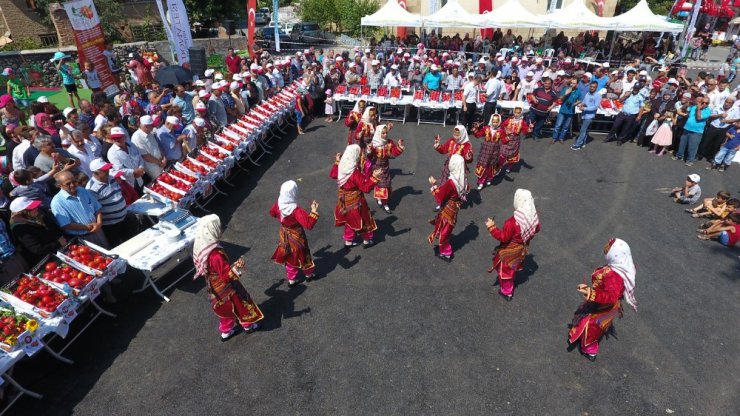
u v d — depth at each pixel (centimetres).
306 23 3014
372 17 1978
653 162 1119
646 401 475
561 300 622
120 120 807
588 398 477
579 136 1187
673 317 598
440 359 520
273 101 1223
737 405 474
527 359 523
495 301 617
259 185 965
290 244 591
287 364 512
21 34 2236
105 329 561
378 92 1366
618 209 884
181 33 1683
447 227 662
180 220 638
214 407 461
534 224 549
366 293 629
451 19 1936
